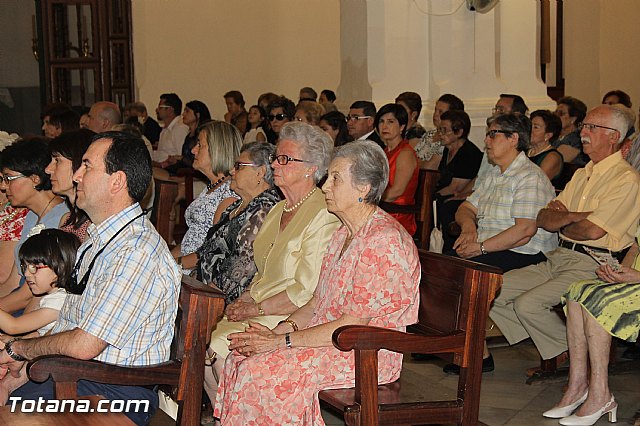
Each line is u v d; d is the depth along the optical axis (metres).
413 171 5.24
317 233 3.32
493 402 3.92
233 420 2.85
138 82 10.41
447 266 2.94
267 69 11.01
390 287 2.78
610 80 11.69
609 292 3.53
